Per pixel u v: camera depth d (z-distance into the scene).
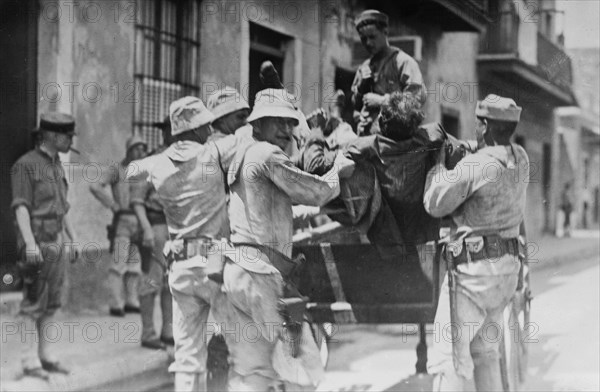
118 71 7.79
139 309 7.30
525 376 6.37
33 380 6.17
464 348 5.23
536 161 16.75
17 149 6.85
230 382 5.27
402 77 5.94
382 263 5.50
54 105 7.09
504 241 5.29
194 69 8.85
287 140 5.37
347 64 11.28
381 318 5.48
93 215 7.20
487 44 14.53
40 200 6.42
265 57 10.04
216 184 5.71
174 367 5.66
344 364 7.52
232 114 5.93
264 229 5.14
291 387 5.15
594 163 19.52
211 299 5.44
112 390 6.31
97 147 7.48
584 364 7.21
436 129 5.39
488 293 5.22
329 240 5.90
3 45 6.95
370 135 5.71
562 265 13.95
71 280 6.89
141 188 7.20
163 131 7.43
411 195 5.39
